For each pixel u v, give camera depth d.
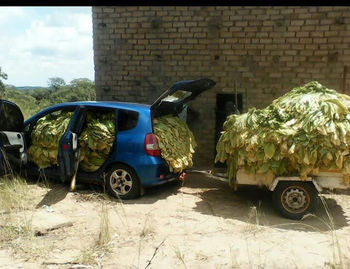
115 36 8.18
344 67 7.16
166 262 3.68
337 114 4.70
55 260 3.68
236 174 5.32
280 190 5.00
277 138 4.83
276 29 7.37
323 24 7.14
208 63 7.79
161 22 7.88
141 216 4.97
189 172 6.76
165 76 8.03
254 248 3.99
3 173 5.93
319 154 4.66
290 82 7.46
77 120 5.83
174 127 6.12
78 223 4.70
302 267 3.56
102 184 5.86
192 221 4.83
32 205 5.30
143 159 5.50
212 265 3.61
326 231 4.53
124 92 8.31
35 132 6.30
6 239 4.13
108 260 3.71
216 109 7.95
